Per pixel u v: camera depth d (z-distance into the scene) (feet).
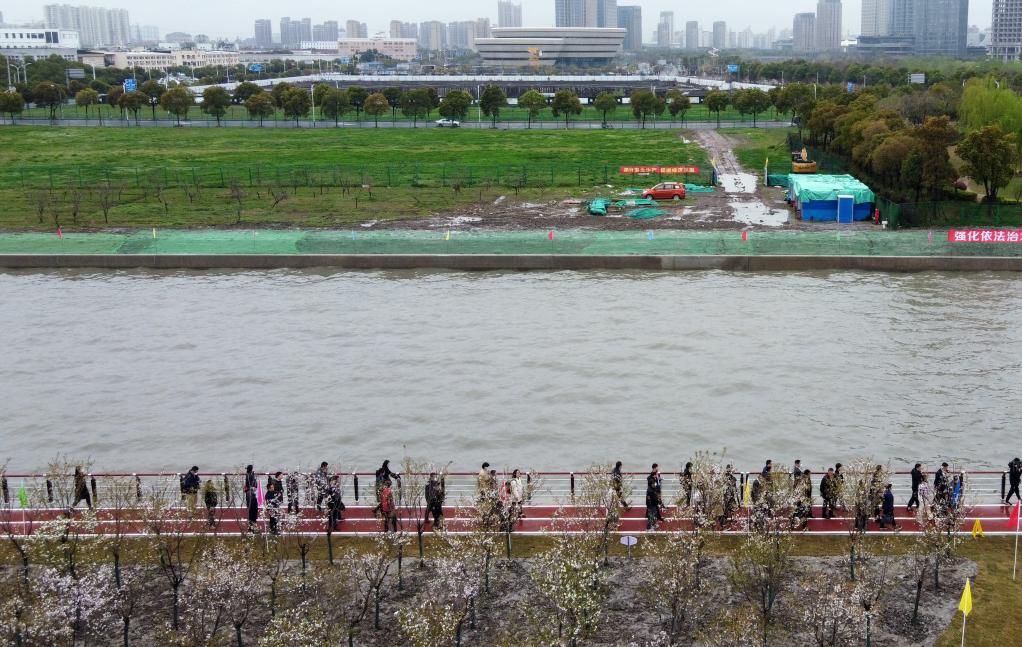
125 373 215.31
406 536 132.26
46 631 112.37
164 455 174.70
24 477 155.33
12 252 313.73
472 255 306.55
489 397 199.31
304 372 214.69
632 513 149.18
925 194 373.61
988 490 154.51
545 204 392.88
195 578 121.80
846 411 189.37
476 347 229.66
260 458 173.27
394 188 432.66
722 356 220.43
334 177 453.58
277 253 310.65
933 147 353.92
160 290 283.79
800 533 140.97
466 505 150.51
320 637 109.70
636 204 388.16
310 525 145.38
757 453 172.45
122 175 476.13
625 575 130.93
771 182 442.50
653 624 119.65
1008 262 293.64
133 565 133.08
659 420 187.01
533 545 139.44
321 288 284.82
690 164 511.81
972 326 239.30
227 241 314.35
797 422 184.75
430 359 221.87
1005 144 345.92
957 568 130.21
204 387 206.80
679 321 246.88
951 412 188.24
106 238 319.88
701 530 131.44
